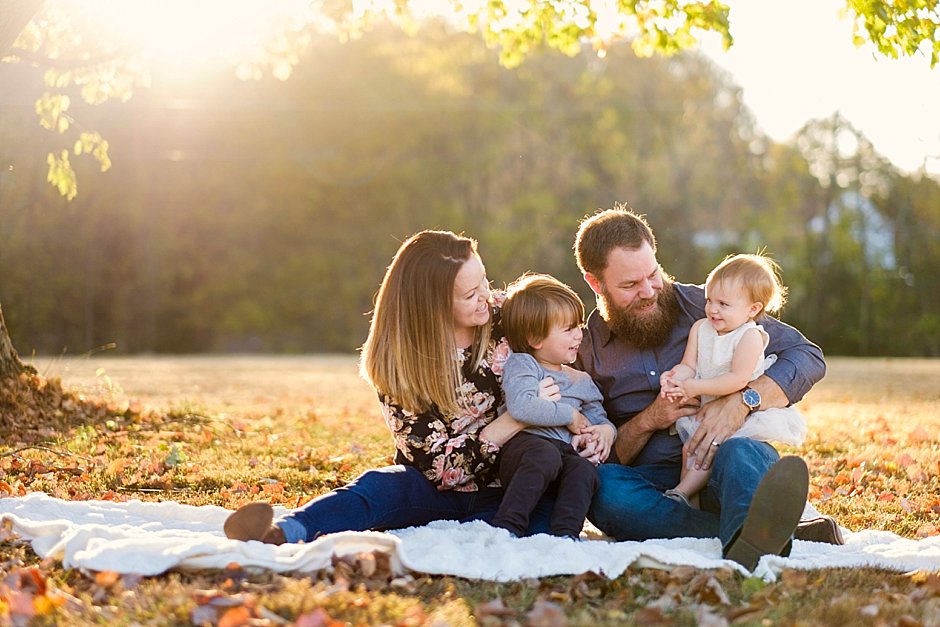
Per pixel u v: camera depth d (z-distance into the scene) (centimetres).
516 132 3972
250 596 316
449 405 411
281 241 3869
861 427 890
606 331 454
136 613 310
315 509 391
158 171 3562
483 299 413
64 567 359
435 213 3947
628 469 428
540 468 398
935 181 3384
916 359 3084
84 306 3192
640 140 3891
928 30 687
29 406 827
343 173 3869
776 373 427
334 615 309
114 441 750
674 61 3888
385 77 3875
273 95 3781
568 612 324
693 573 355
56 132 1375
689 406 431
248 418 960
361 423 954
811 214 3653
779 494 360
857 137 3516
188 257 3688
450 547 370
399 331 411
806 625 306
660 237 3803
